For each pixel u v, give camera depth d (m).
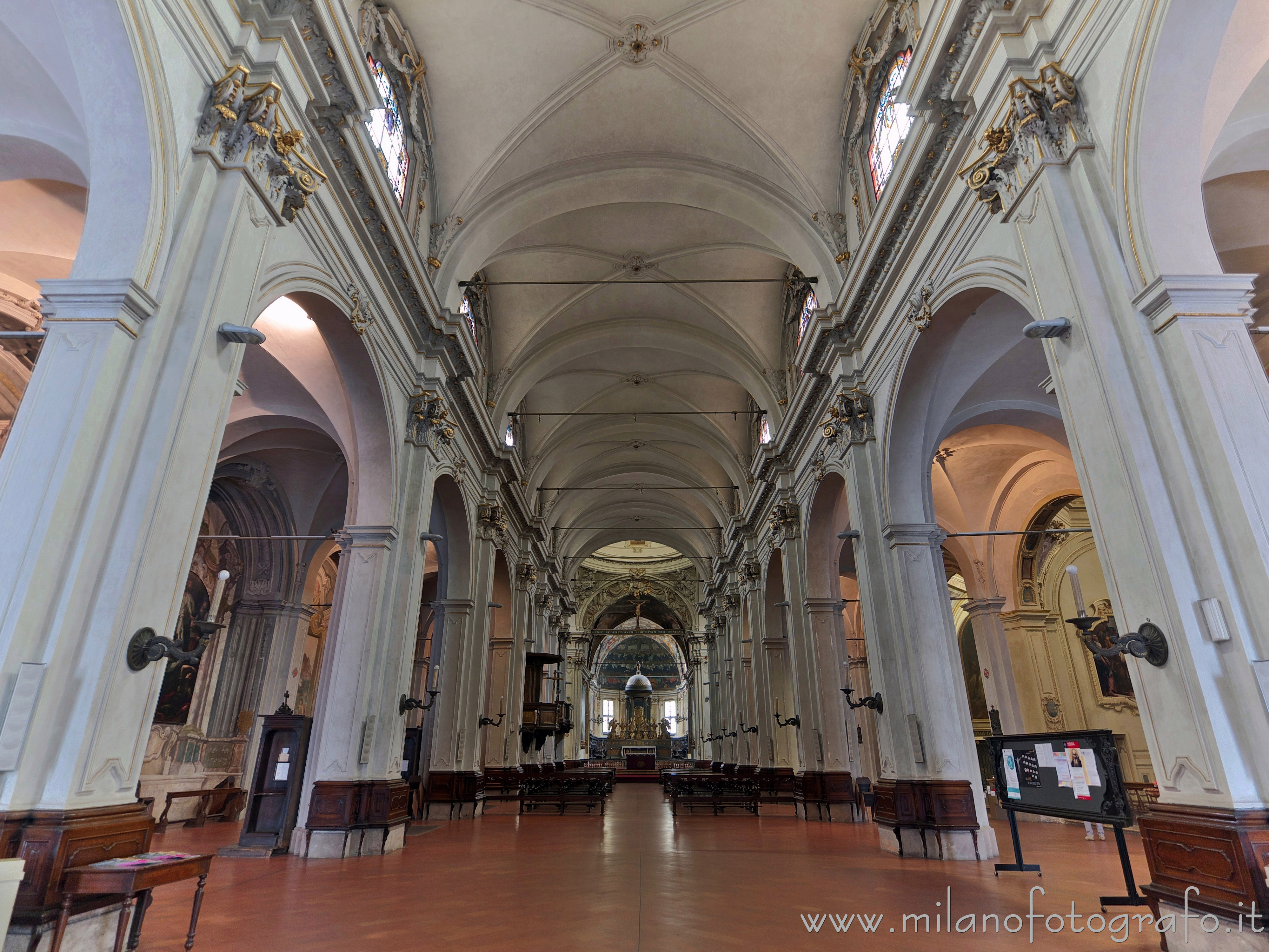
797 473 13.85
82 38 4.14
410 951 3.88
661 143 10.72
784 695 16.67
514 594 18.03
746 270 13.84
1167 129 4.41
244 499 13.15
